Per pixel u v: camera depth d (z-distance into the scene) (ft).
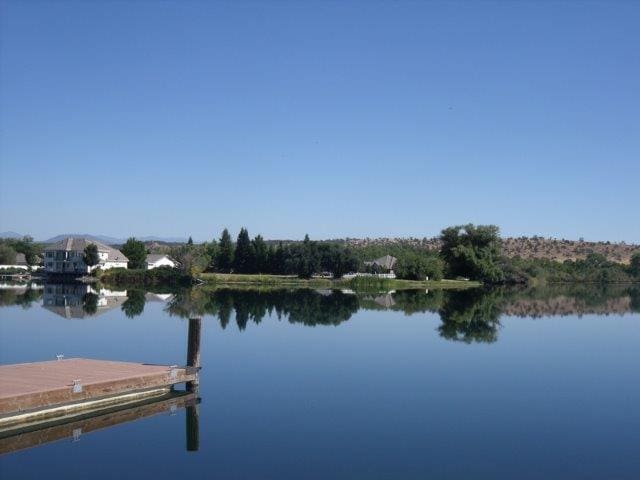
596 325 155.43
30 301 197.47
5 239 505.66
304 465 49.55
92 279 366.02
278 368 87.61
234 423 60.54
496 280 396.16
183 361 90.38
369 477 47.39
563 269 506.07
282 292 274.98
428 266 389.19
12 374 67.51
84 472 47.88
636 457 52.54
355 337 121.29
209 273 427.33
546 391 76.13
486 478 47.55
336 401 69.31
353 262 410.72
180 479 46.37
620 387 79.00
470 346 112.68
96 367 72.49
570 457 52.31
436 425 60.85
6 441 54.70
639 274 488.02
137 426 59.26
